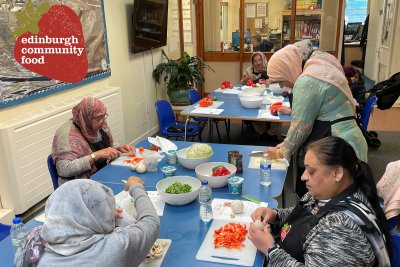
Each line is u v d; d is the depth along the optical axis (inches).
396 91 170.1
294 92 84.7
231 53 264.8
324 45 251.8
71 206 42.0
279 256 50.0
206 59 270.5
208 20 262.8
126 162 92.8
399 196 70.1
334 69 84.4
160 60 225.3
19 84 117.0
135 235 46.4
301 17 250.2
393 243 49.8
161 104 167.0
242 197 72.2
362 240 43.9
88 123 92.2
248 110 144.6
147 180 82.2
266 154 89.7
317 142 50.5
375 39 314.3
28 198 115.1
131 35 187.0
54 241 41.5
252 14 256.5
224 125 225.0
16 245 57.6
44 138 119.3
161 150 100.3
